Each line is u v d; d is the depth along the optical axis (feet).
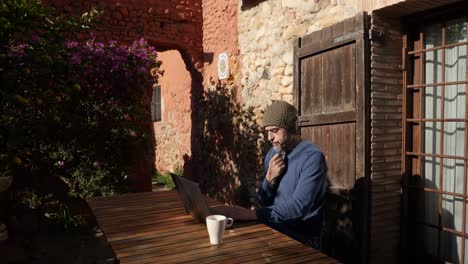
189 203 6.70
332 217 11.54
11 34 11.87
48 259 11.64
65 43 14.23
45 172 15.03
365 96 10.35
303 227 6.85
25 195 14.60
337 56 11.54
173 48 23.18
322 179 6.77
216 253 5.00
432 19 10.21
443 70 9.84
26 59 11.81
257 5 17.03
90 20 14.37
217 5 20.76
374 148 10.39
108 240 5.59
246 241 5.49
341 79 11.37
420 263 10.36
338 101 11.50
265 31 16.46
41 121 13.39
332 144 11.78
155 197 8.96
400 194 10.87
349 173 11.02
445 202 9.89
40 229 14.37
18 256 11.65
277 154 7.38
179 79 27.07
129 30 20.45
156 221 6.68
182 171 26.61
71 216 14.90
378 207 10.46
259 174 16.98
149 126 17.49
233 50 19.25
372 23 10.46
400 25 10.91
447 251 9.78
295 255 4.93
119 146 16.03
